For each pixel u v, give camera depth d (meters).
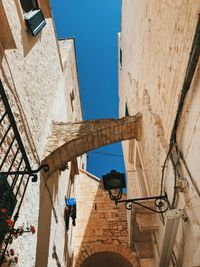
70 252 8.16
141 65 6.08
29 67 4.66
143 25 5.59
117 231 9.64
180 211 2.90
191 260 2.83
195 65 2.45
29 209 3.83
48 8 6.29
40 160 4.78
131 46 7.78
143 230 4.77
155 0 4.32
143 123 5.93
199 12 2.41
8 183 2.76
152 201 4.80
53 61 6.82
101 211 10.29
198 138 2.59
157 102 4.57
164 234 3.17
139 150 6.94
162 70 4.06
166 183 3.94
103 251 9.09
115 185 3.75
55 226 5.98
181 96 2.85
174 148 3.47
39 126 4.96
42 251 4.52
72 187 9.82
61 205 7.03
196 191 2.60
